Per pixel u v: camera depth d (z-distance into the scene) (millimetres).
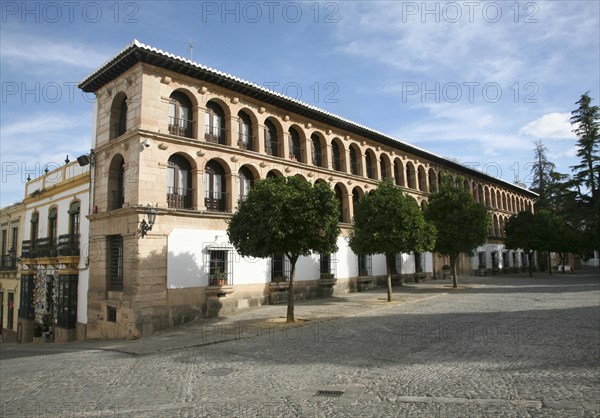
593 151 46375
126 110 18969
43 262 22406
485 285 28688
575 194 46906
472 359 9008
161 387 8102
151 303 16281
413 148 32719
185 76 18641
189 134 19031
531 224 40531
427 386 7180
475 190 43312
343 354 10031
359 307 18516
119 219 17453
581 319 13562
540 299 19641
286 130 23297
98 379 9086
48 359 12617
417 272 32500
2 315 27984
